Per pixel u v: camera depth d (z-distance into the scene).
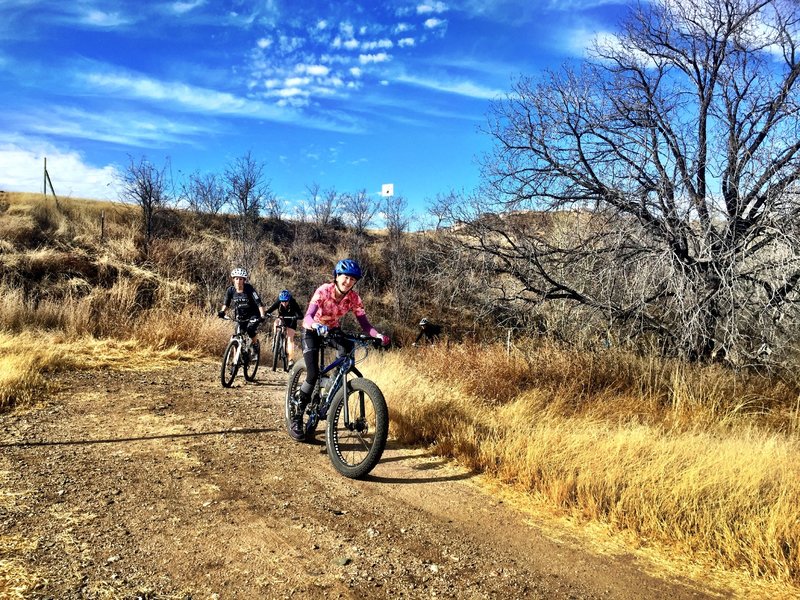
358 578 3.01
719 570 3.32
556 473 4.57
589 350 9.89
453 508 4.12
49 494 3.85
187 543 3.26
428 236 14.15
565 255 10.84
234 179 29.39
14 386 6.84
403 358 10.67
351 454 5.16
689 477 4.17
